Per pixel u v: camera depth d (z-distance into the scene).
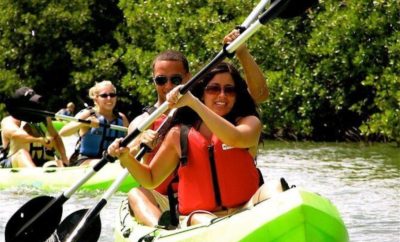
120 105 46.53
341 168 27.41
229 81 13.30
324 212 11.57
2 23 46.78
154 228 13.98
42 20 45.94
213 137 13.49
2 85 46.62
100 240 17.19
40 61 47.12
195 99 12.91
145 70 40.97
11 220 15.93
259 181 14.20
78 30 46.28
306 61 36.91
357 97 36.84
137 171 13.59
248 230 11.73
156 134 13.88
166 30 41.00
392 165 28.12
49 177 23.25
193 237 12.37
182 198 13.84
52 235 15.82
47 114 21.89
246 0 38.84
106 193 15.09
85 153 24.75
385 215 19.42
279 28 37.19
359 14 34.91
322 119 37.91
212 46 38.09
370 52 34.88
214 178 13.45
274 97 37.06
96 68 44.78
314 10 36.81
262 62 37.69
